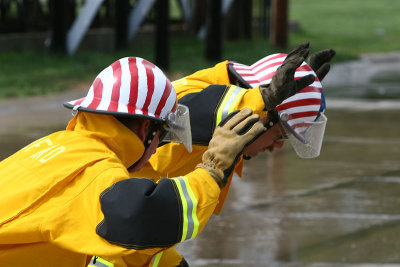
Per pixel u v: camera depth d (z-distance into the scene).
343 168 19.80
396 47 60.84
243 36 56.25
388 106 31.89
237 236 13.71
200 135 6.88
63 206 5.26
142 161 5.99
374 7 91.62
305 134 7.41
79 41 44.22
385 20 80.44
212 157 5.47
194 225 5.23
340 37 65.81
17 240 5.32
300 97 7.24
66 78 36.75
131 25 49.53
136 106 5.74
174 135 6.17
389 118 28.67
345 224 14.62
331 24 75.19
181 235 5.18
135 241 5.04
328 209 15.76
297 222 14.71
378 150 22.36
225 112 6.81
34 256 5.48
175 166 7.21
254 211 15.47
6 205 5.36
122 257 6.31
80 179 5.36
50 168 5.43
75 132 5.75
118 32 48.28
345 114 29.59
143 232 5.04
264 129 5.55
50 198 5.34
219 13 44.06
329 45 59.28
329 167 19.89
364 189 17.58
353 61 51.53
